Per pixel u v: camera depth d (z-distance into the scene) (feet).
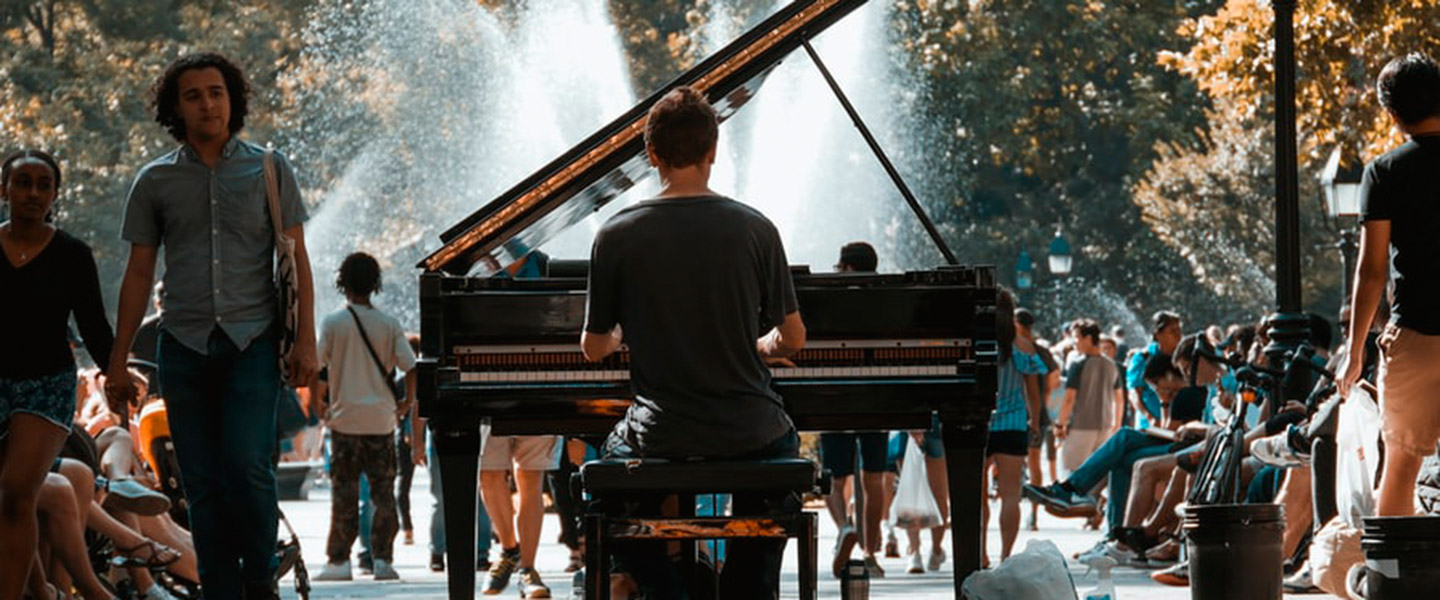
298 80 171.94
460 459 30.71
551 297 30.63
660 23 193.47
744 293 27.91
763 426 27.86
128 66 172.55
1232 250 186.80
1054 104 212.84
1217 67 92.84
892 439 55.11
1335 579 37.99
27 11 174.91
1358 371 33.06
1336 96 88.02
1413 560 29.04
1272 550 33.47
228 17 174.60
